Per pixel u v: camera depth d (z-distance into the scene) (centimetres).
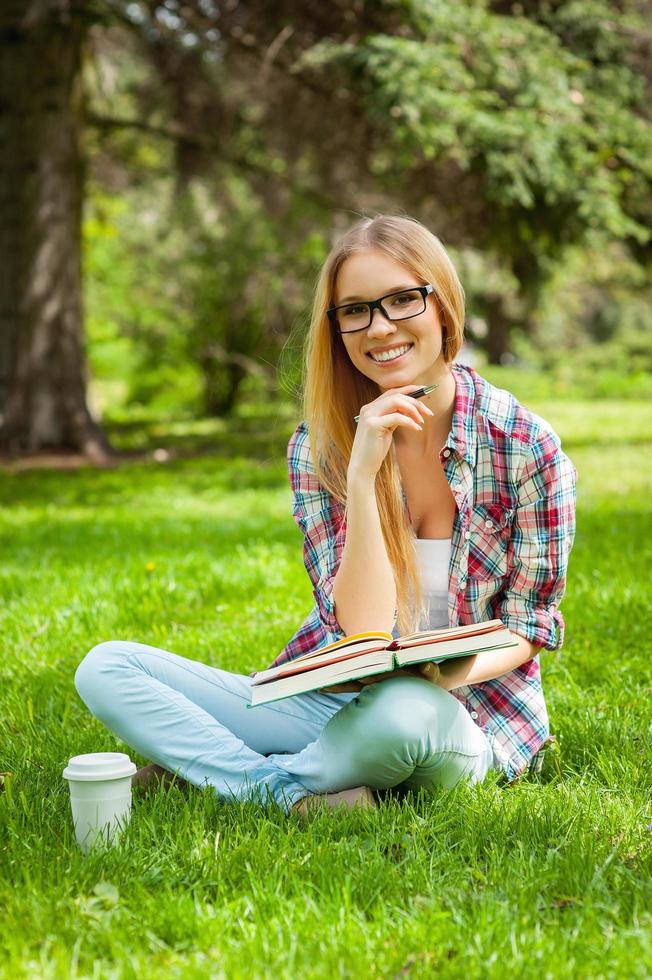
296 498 268
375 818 223
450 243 1323
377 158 1284
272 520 746
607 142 1112
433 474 253
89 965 171
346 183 1395
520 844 207
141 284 1975
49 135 1280
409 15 1044
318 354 254
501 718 255
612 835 219
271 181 1527
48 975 166
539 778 262
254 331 1889
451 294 241
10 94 1274
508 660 246
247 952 171
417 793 242
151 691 245
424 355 240
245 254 1838
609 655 374
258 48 1186
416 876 196
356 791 232
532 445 245
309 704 260
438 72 1009
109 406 2433
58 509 877
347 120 1237
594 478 959
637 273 1762
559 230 1172
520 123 1031
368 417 240
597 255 1351
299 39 1148
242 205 1844
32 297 1291
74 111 1306
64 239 1304
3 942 177
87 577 530
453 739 231
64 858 209
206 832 224
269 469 1143
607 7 1145
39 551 641
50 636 429
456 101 1002
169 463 1248
